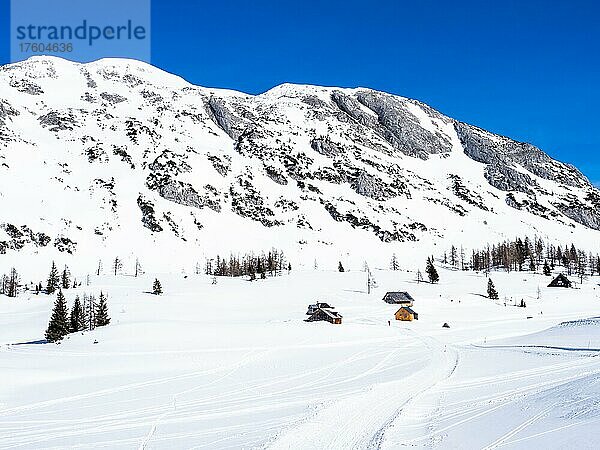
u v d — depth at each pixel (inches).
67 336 3597.4
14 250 7849.4
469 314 5354.3
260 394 1844.2
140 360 2684.5
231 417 1504.7
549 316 5255.9
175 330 3700.8
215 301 5871.1
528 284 7445.9
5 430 1445.6
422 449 1067.9
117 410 1647.4
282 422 1402.6
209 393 1886.1
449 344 3366.1
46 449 1257.4
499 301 6235.2
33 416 1599.4
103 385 2073.1
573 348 2517.2
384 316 5113.2
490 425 1167.6
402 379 2015.3
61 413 1627.7
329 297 6294.3
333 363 2573.8
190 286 6870.1
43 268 7682.1
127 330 3666.3
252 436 1274.6
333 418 1402.6
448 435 1142.3
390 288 7012.8
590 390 1321.4
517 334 3959.2
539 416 1170.0
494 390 1647.4
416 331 4160.9
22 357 2792.8
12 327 4377.5
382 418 1387.8
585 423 1031.6
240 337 3563.0
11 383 2105.1
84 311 4485.7
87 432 1397.6
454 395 1636.3
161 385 2059.5
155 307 5255.9
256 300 6033.5
